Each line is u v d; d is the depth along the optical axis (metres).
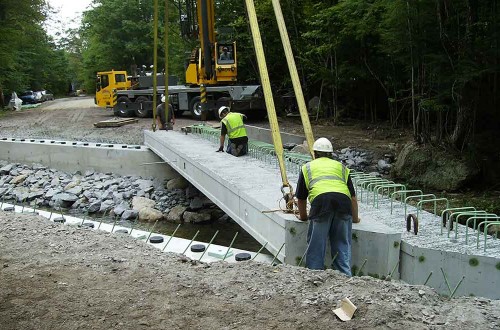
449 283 4.99
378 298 3.89
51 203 14.23
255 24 7.20
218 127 14.96
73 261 4.95
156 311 3.81
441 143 13.38
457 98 12.53
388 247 5.24
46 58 55.34
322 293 4.04
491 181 12.25
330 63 22.36
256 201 6.53
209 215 12.49
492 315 3.65
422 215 6.34
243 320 3.65
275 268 4.73
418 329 3.41
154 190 14.44
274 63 24.45
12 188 15.49
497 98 12.55
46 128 22.09
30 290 4.20
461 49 11.95
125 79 28.33
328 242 5.35
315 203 5.07
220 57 21.28
